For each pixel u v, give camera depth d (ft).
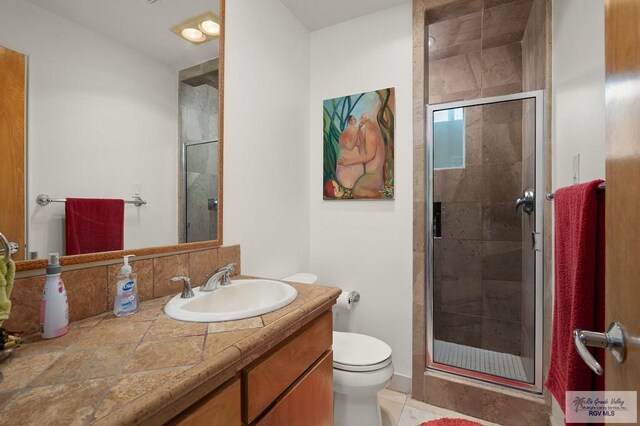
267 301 4.02
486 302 6.88
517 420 5.11
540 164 5.30
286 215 6.21
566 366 2.85
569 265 2.90
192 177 4.12
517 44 7.17
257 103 5.34
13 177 2.51
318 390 3.53
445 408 5.64
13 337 2.17
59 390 1.73
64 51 2.84
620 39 1.66
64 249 2.82
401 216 6.18
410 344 6.08
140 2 3.51
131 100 3.41
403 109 6.13
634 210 1.49
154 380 1.84
